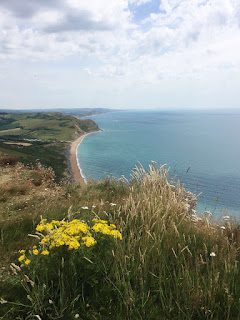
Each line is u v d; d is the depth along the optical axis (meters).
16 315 2.36
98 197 6.96
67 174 79.25
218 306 2.36
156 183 6.14
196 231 4.27
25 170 11.30
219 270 2.98
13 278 2.75
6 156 13.59
